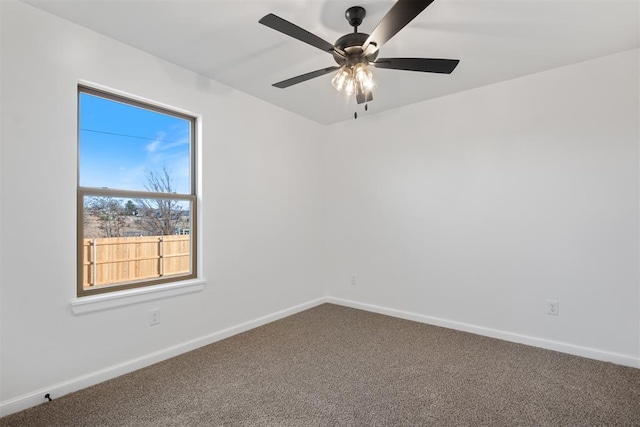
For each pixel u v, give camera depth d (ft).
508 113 9.48
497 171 9.68
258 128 10.92
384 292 12.14
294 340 9.53
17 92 6.01
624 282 7.89
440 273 10.79
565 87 8.62
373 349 8.87
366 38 5.95
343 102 11.28
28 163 6.15
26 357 6.09
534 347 8.97
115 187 7.73
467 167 10.23
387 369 7.72
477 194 10.05
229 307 9.91
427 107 11.06
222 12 6.39
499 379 7.22
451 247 10.56
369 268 12.55
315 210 13.42
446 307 10.67
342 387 6.91
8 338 5.90
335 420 5.81
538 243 9.02
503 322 9.58
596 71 8.21
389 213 12.00
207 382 7.11
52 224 6.45
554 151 8.79
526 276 9.21
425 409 6.13
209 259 9.35
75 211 6.79
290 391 6.75
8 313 5.91
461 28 6.84
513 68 8.73
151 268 8.43
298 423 5.74
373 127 12.44
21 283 6.06
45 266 6.35
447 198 10.63
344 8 6.23
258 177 10.91
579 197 8.45
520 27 6.82
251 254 10.64
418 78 9.32
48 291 6.39
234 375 7.42
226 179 9.85
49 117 6.41
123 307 7.49
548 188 8.88
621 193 7.94
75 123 6.78
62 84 6.58
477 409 6.12
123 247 7.91
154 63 8.08
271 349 8.88
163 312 8.25
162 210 8.66
